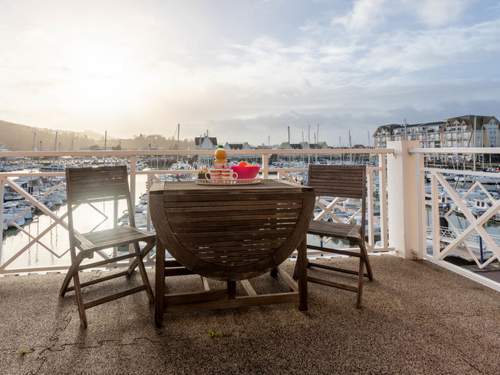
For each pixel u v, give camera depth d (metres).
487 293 2.07
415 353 1.45
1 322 1.70
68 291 2.07
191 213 1.49
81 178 1.98
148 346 1.50
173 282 2.29
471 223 2.35
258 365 1.37
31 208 2.48
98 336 1.57
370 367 1.35
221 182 2.05
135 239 1.84
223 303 1.74
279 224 1.60
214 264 1.56
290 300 1.82
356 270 2.52
